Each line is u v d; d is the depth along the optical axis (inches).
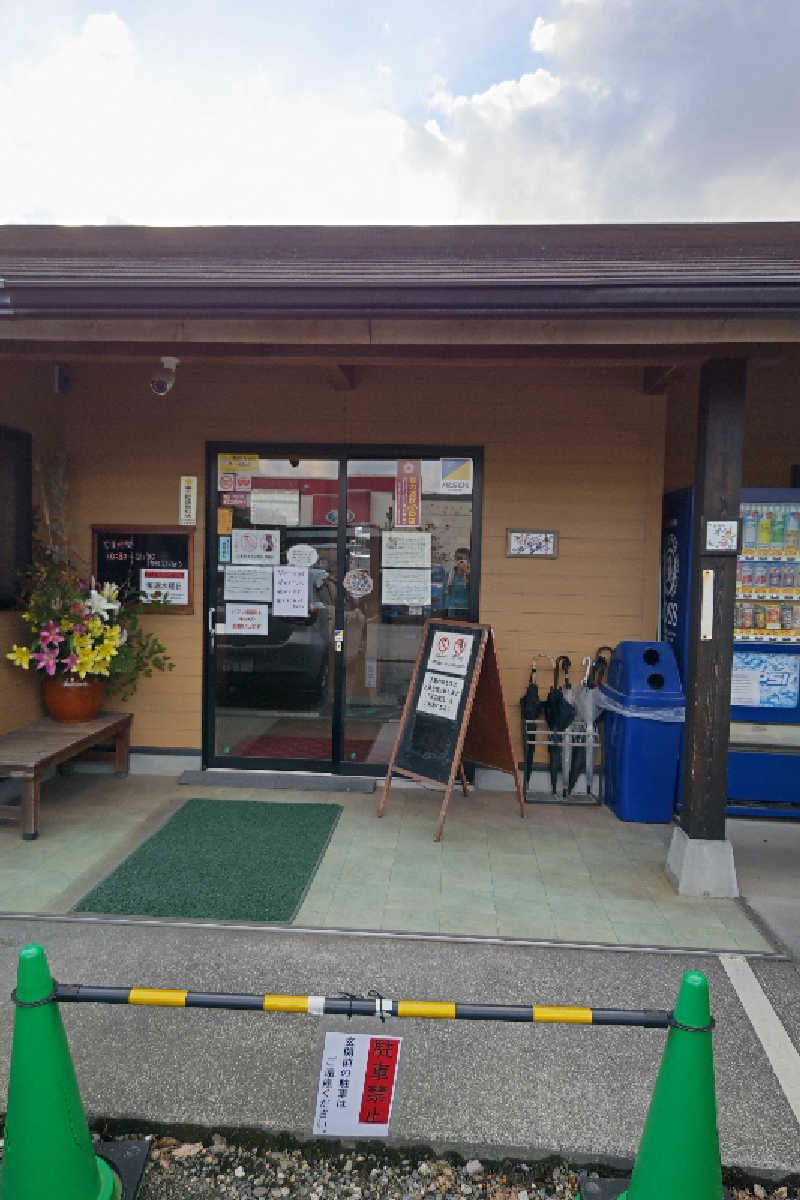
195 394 217.8
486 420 212.4
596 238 189.0
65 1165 78.1
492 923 138.4
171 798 202.5
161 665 216.4
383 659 218.2
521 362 152.0
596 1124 91.7
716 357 145.3
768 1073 100.4
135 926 134.3
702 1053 77.2
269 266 152.3
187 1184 87.0
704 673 150.7
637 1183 79.3
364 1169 89.6
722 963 126.6
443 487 214.7
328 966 122.8
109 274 140.6
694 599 153.6
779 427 230.5
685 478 229.6
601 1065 102.0
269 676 221.5
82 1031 106.8
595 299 128.6
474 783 217.9
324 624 219.3
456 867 163.5
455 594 216.2
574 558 213.0
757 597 194.4
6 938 129.7
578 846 177.3
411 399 213.8
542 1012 79.7
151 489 220.2
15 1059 78.5
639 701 190.4
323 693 220.2
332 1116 86.0
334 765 220.4
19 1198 78.0
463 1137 89.6
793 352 142.3
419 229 192.1
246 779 215.9
